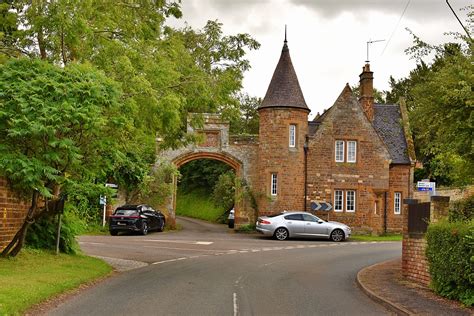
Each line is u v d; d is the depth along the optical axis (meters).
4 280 11.26
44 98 12.40
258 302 11.15
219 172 56.56
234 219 38.53
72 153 12.65
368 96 41.09
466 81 12.19
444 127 13.18
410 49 14.06
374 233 37.19
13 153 12.62
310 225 30.31
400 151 39.34
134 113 14.27
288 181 36.28
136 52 15.25
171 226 37.44
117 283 13.15
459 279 10.91
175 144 19.17
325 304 11.14
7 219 14.77
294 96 36.81
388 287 12.96
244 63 18.89
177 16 17.66
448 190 23.45
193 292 12.16
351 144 37.66
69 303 10.30
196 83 16.88
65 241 16.83
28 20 14.73
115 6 15.80
